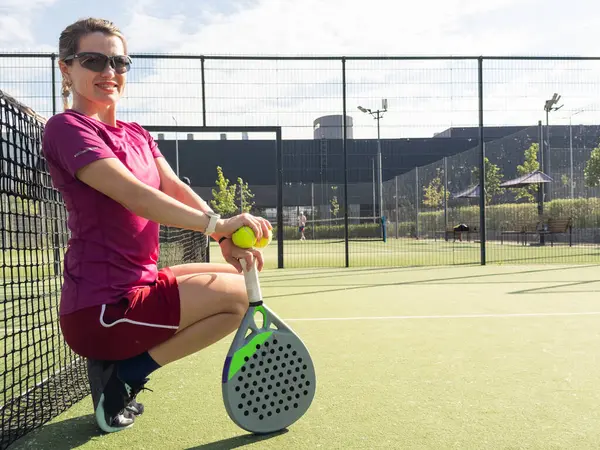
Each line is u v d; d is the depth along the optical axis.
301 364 1.87
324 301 5.13
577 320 4.00
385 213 25.84
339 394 2.28
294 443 1.76
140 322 1.71
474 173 22.36
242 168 33.12
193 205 2.12
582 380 2.45
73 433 1.88
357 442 1.76
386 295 5.52
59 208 2.82
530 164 22.09
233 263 1.84
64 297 1.72
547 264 9.17
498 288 6.02
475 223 19.70
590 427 1.87
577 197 18.23
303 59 8.74
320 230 22.36
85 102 1.85
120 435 1.85
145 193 1.63
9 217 2.14
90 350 1.71
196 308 1.78
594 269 8.23
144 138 2.09
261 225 1.82
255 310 1.81
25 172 2.29
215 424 1.95
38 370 2.79
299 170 28.55
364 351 3.07
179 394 2.32
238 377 1.77
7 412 2.08
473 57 8.94
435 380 2.47
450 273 7.84
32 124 2.37
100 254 1.70
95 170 1.61
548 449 1.68
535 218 17.14
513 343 3.24
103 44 1.80
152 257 1.84
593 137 24.58
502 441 1.75
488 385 2.39
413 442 1.75
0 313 4.67
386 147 30.00
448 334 3.53
